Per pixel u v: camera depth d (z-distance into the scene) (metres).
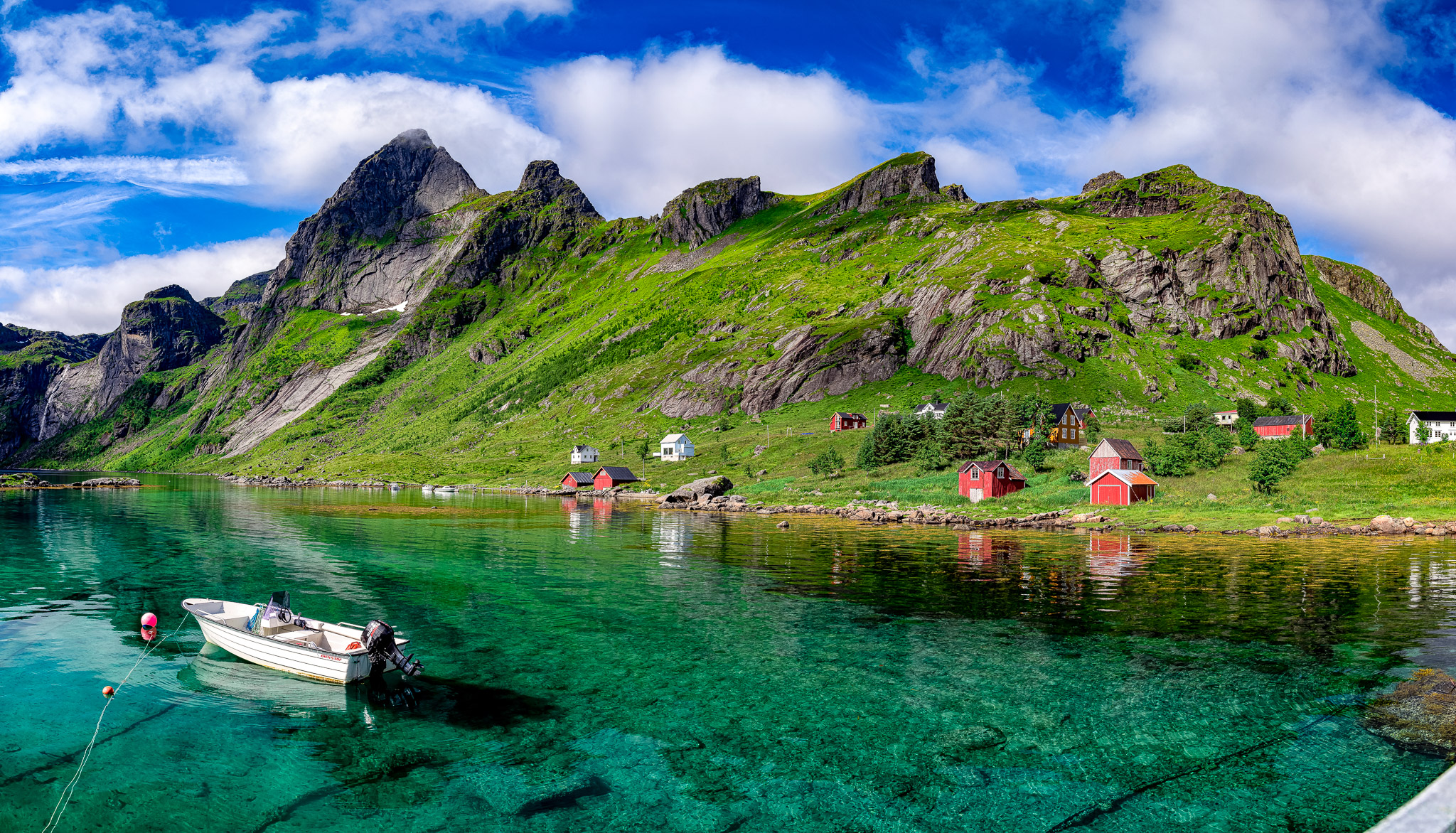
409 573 50.56
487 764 21.25
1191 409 158.00
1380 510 81.38
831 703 25.94
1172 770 20.75
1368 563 54.41
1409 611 38.78
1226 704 25.56
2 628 34.59
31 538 67.31
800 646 32.78
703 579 49.00
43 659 29.89
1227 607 40.16
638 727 23.88
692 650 32.19
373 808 18.81
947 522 90.62
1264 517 81.44
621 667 29.81
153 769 20.67
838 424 182.75
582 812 18.73
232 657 30.38
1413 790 19.36
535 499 139.75
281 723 23.97
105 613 37.66
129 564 53.25
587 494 152.88
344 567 52.62
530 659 30.80
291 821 18.16
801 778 20.48
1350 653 31.12
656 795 19.55
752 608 40.34
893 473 132.75
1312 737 22.72
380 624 27.41
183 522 85.06
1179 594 43.69
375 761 21.39
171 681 27.52
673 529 82.62
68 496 130.50
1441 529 72.00
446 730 23.55
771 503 116.56
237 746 22.20
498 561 56.62
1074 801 19.19
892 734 23.33
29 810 18.44
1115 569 52.94
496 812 18.66
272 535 72.19
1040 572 51.88
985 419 136.00
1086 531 80.19
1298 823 17.91
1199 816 18.34
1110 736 23.08
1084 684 27.66
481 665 29.97
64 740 22.44
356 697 26.31
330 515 97.94
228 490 162.62
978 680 28.20
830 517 100.25
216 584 45.78
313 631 30.42
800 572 52.00
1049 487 110.69
